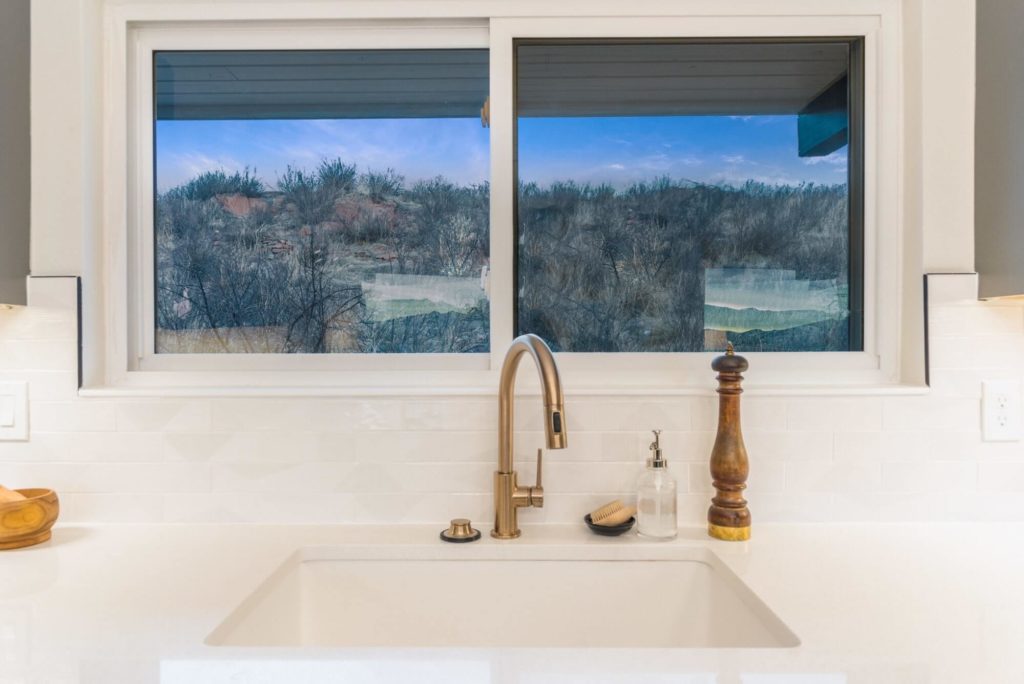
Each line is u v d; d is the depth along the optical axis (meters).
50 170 1.27
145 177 1.35
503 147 1.33
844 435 1.28
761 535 1.21
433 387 1.29
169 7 1.33
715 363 1.18
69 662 0.74
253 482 1.27
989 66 1.26
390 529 1.25
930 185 1.29
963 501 1.28
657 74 1.36
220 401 1.27
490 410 1.27
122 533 1.22
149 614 0.87
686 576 1.16
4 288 1.26
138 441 1.27
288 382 1.34
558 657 0.75
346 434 1.27
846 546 1.15
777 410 1.28
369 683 0.69
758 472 1.28
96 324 1.31
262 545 1.16
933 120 1.29
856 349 1.36
